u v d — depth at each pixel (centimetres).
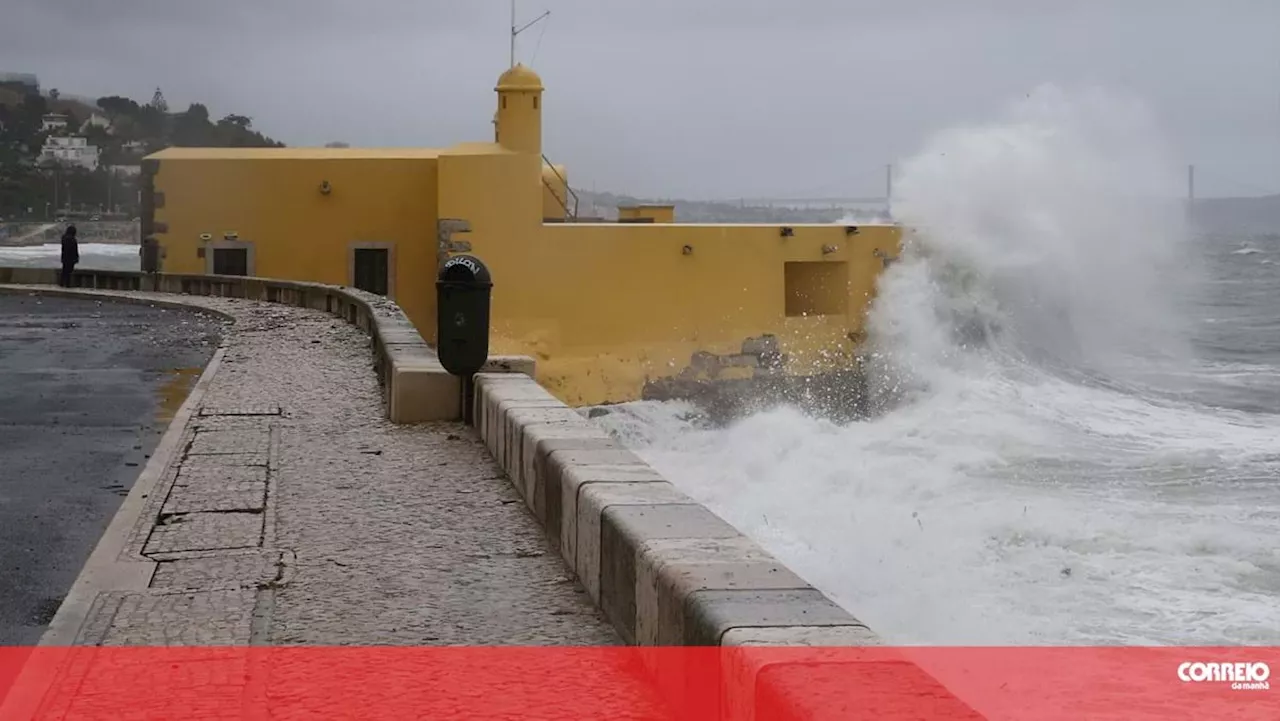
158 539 689
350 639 529
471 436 998
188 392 1373
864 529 1452
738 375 2894
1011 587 1179
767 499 1706
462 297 1034
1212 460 1992
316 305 2494
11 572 656
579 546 607
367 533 702
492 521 728
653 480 617
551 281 2780
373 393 1252
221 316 2425
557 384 2753
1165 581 1195
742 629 393
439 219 2764
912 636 1013
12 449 1027
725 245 2892
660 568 470
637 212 3362
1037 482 1808
